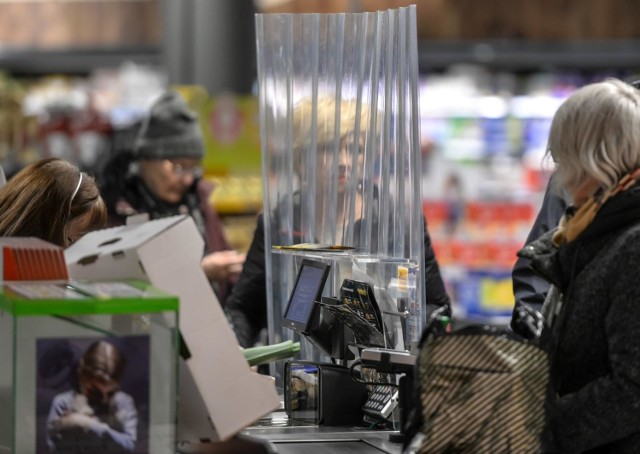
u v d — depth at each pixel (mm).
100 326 4379
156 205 9953
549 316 5156
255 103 11938
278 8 14914
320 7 14828
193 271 4707
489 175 13883
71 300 4289
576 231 4766
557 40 15312
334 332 6434
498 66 15289
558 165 4918
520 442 4523
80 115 13086
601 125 4746
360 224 6738
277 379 7543
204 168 11812
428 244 7762
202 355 4695
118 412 4402
